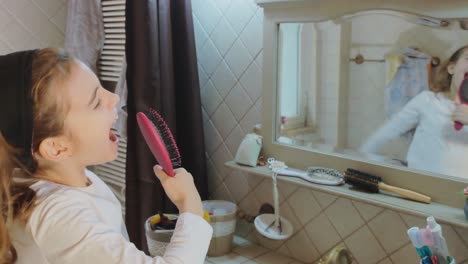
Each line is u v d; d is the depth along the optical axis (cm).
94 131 76
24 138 71
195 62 158
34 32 199
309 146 134
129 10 149
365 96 121
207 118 166
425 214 104
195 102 159
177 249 74
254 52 145
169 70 155
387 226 122
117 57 189
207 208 156
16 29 195
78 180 82
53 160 76
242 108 153
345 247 125
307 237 140
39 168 79
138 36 147
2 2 191
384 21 114
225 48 154
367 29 117
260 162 142
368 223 125
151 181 154
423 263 99
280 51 135
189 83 158
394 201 112
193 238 76
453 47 104
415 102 112
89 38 190
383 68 117
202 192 164
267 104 140
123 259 69
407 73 113
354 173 121
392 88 116
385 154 119
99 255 70
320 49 127
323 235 136
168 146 100
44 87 70
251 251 149
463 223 99
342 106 126
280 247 148
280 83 137
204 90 165
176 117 164
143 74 148
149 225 138
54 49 76
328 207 134
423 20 107
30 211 73
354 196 115
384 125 119
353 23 119
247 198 156
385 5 111
